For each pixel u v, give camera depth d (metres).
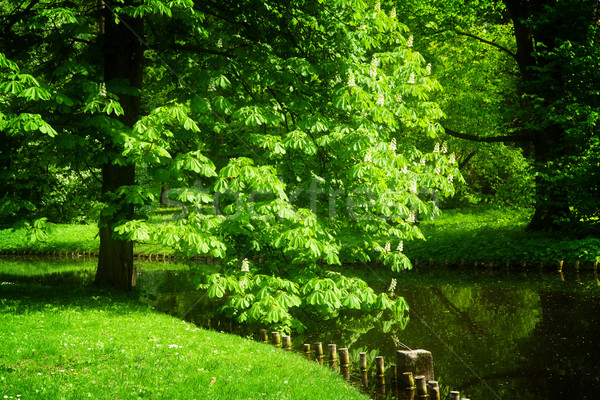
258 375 7.77
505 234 26.08
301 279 11.90
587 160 20.27
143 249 33.09
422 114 11.59
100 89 10.52
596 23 23.20
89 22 12.41
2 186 12.09
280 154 11.29
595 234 23.31
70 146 10.56
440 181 11.33
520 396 8.50
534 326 12.99
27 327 9.41
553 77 22.67
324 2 12.09
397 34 12.21
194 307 15.55
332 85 12.45
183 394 6.64
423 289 19.00
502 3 25.14
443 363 10.25
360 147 10.27
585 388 8.77
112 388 6.68
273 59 11.84
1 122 9.48
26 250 34.97
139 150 10.16
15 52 12.55
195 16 10.81
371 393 8.64
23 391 6.34
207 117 11.38
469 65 27.84
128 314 11.23
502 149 32.22
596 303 15.45
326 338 12.34
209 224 10.51
